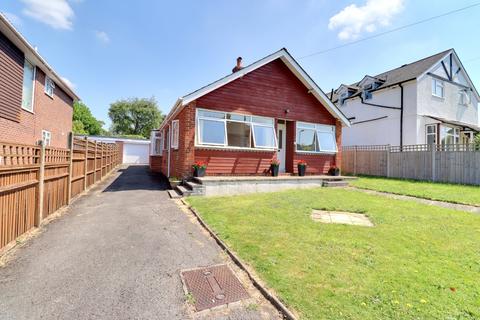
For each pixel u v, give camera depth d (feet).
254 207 20.70
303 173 35.83
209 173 30.17
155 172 54.65
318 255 11.28
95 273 9.90
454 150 37.42
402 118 51.60
